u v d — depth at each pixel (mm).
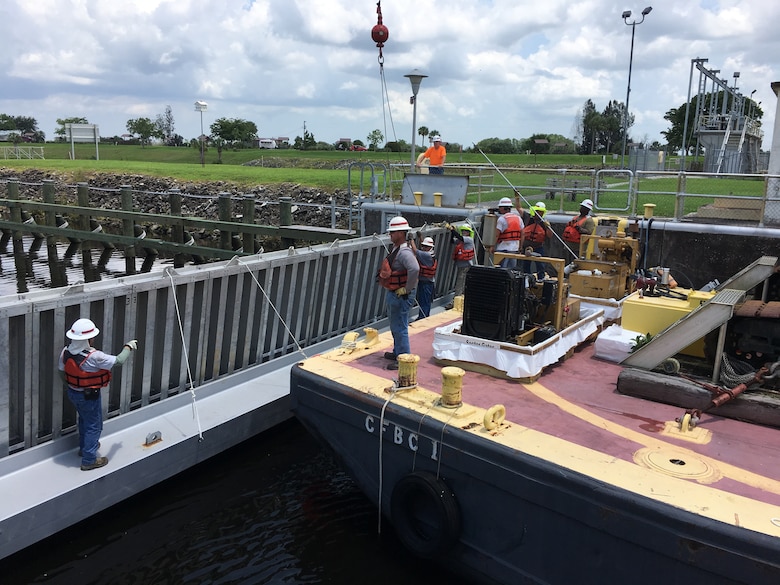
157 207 30578
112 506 6012
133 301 6141
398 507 4949
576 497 3920
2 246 29266
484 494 4445
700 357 6207
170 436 6238
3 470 5367
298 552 5547
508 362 5734
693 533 3492
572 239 9953
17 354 5414
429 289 9211
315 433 5840
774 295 6406
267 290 7812
